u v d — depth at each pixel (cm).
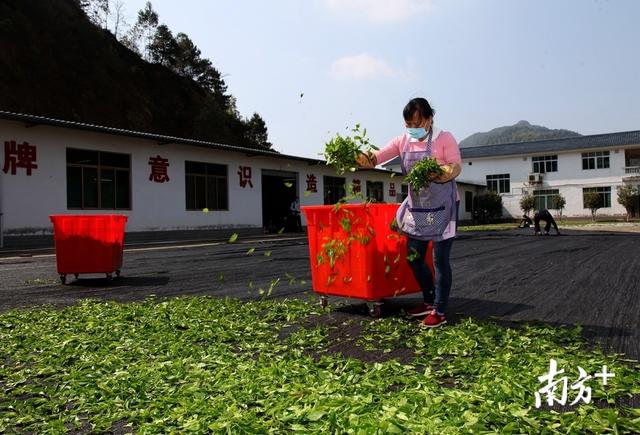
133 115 3447
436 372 283
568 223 3344
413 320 426
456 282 639
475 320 409
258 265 902
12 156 1377
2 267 922
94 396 263
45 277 770
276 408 229
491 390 245
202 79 5581
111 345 356
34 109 2838
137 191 1700
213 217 1980
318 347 346
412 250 411
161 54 5250
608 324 392
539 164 4034
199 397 251
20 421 233
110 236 702
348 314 454
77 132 1524
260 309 479
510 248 1176
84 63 3331
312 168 2464
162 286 656
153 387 271
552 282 615
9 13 3019
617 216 3775
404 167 416
